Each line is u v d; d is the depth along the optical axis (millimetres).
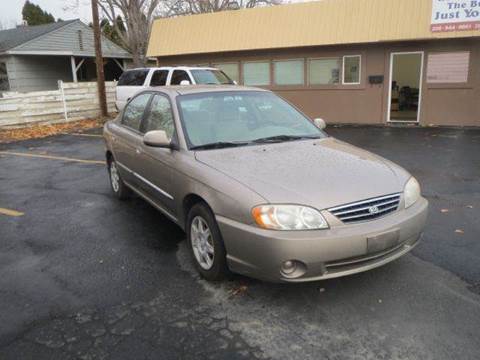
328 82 15391
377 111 14820
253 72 16609
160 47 17797
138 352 2877
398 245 3404
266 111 4840
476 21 12461
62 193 6777
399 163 8594
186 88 4891
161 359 2807
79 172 8305
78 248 4586
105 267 4117
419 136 11953
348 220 3188
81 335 3070
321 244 3049
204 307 3379
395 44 14016
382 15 13898
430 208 5656
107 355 2854
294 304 3381
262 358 2787
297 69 15766
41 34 24156
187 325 3156
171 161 4133
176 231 5016
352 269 3230
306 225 3082
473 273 3811
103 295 3604
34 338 3045
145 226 5191
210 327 3125
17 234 5047
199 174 3670
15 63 23297
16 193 6883
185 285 3730
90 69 28375
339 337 2969
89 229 5129
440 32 12930
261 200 3162
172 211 4344
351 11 14430
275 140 4371
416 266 3951
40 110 15719
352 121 15297
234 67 16922
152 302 3477
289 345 2902
